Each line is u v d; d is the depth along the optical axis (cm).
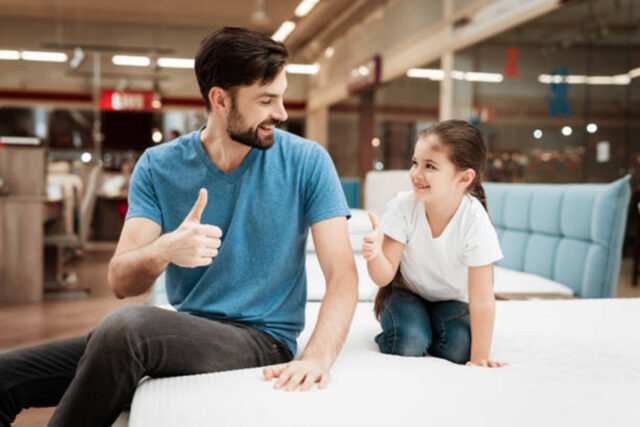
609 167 429
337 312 108
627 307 170
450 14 619
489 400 92
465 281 137
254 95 105
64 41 984
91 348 92
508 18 507
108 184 830
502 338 135
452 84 619
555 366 114
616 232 218
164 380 98
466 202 130
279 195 116
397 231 134
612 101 425
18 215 405
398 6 762
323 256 115
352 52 944
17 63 967
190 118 1013
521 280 240
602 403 93
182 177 117
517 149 514
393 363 110
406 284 144
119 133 988
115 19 999
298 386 94
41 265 409
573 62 452
